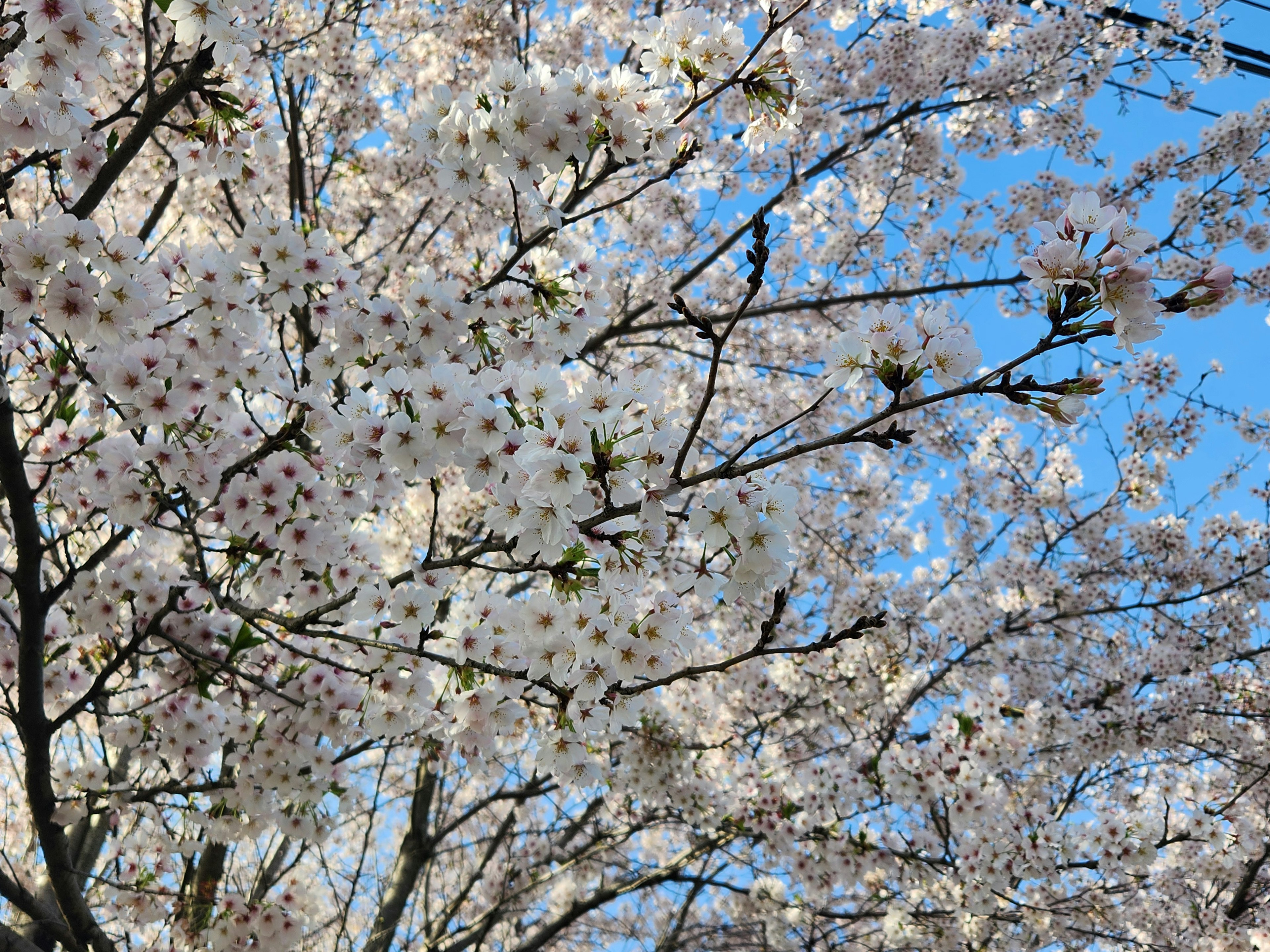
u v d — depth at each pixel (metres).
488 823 9.62
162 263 3.33
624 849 9.01
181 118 6.08
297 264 3.26
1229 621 8.81
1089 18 8.72
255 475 3.45
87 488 3.41
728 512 2.28
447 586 3.48
